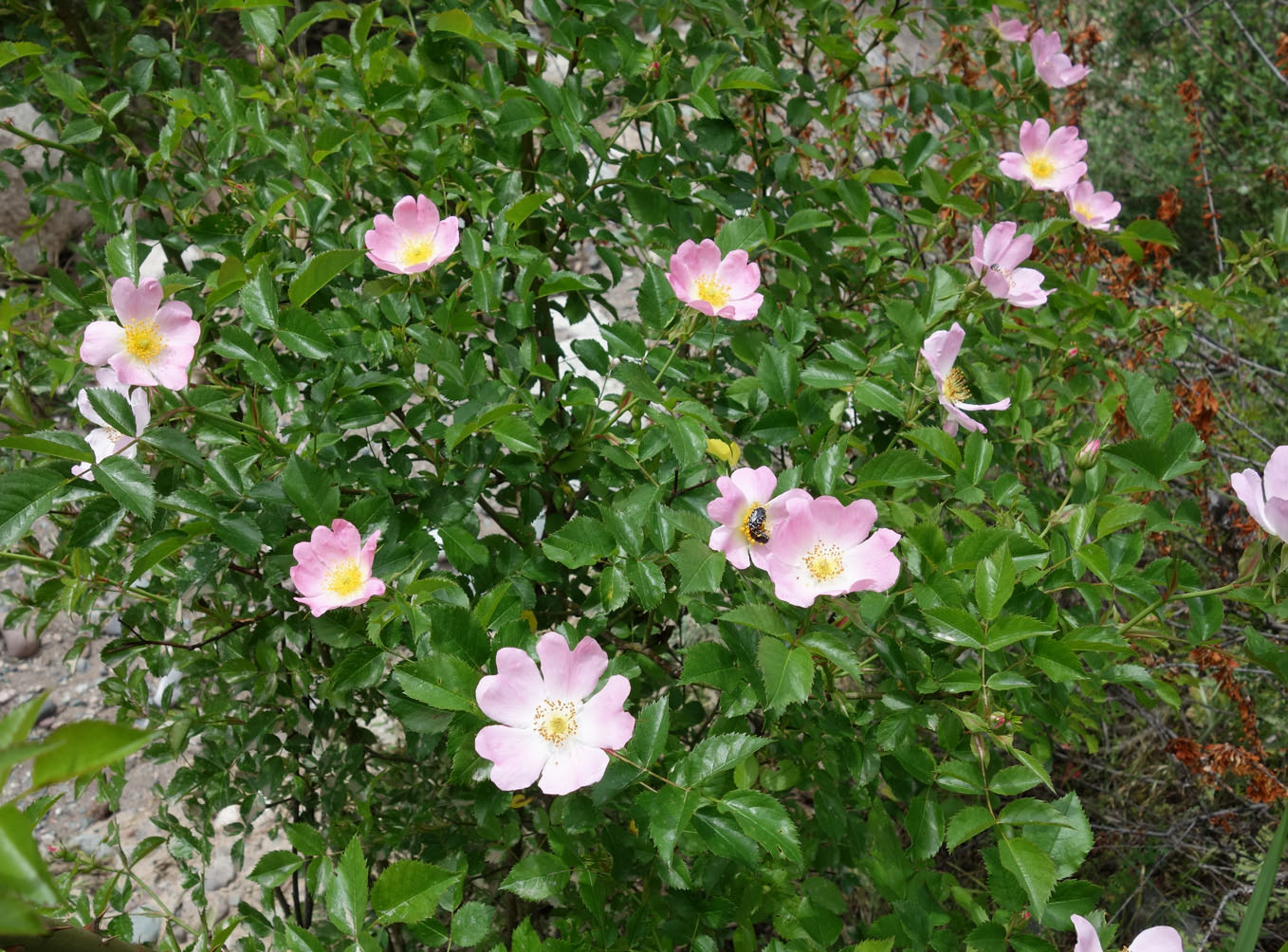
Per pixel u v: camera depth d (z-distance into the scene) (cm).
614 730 37
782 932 47
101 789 55
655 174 58
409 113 57
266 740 57
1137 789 81
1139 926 74
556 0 57
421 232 49
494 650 40
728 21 56
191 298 56
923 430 47
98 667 95
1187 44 135
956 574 45
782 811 37
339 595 42
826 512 40
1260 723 80
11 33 69
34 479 40
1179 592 47
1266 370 94
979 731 42
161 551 43
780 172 63
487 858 60
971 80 79
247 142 59
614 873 46
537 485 54
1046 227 62
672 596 48
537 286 60
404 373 49
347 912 35
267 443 47
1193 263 128
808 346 62
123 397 41
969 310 52
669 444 47
